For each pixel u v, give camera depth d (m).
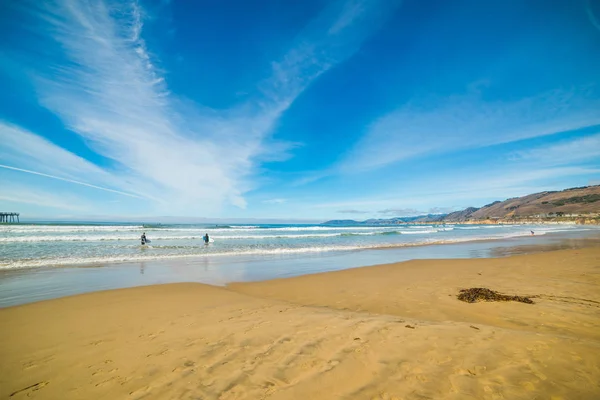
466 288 8.33
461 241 28.56
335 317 5.55
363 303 7.09
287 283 9.65
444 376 3.19
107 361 3.78
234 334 4.66
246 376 3.32
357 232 45.50
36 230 35.41
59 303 6.80
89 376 3.42
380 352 3.81
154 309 6.32
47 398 3.00
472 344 3.97
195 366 3.60
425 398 2.81
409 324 4.95
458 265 13.12
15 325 5.23
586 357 3.50
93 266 12.81
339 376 3.26
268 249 20.48
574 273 10.18
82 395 3.04
